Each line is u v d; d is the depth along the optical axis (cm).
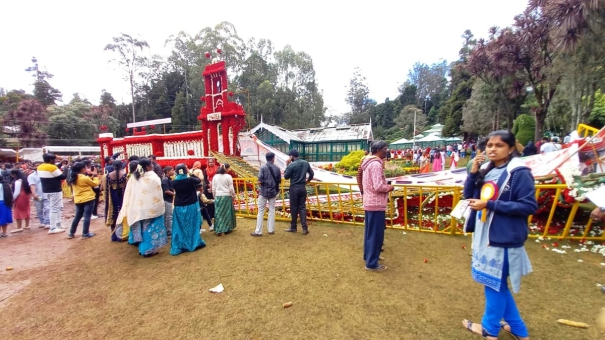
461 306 307
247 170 993
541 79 1681
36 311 334
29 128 3722
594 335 253
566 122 1841
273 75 4469
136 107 5044
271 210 589
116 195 589
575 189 450
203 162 1029
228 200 598
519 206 210
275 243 532
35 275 438
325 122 5294
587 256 417
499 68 1781
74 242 603
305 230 582
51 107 4162
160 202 502
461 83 4038
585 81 1284
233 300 339
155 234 499
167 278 407
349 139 2427
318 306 318
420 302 318
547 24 1478
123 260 486
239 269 425
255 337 270
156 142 1192
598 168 477
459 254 452
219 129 1147
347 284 365
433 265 414
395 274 388
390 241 516
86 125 4184
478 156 255
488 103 2466
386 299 326
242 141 1201
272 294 349
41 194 766
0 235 667
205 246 533
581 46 1204
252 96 4175
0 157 3012
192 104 4478
